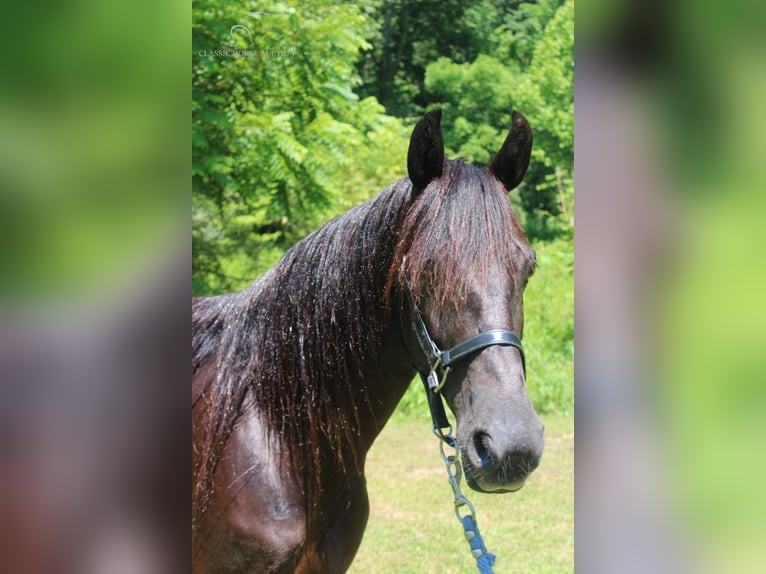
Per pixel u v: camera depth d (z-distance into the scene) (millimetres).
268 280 2066
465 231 1740
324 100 7500
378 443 6680
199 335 2100
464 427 1689
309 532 1931
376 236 1961
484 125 12523
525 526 4762
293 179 7270
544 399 7660
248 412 1951
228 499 1883
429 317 1768
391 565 4105
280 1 6867
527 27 13703
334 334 1960
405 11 13250
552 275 9523
